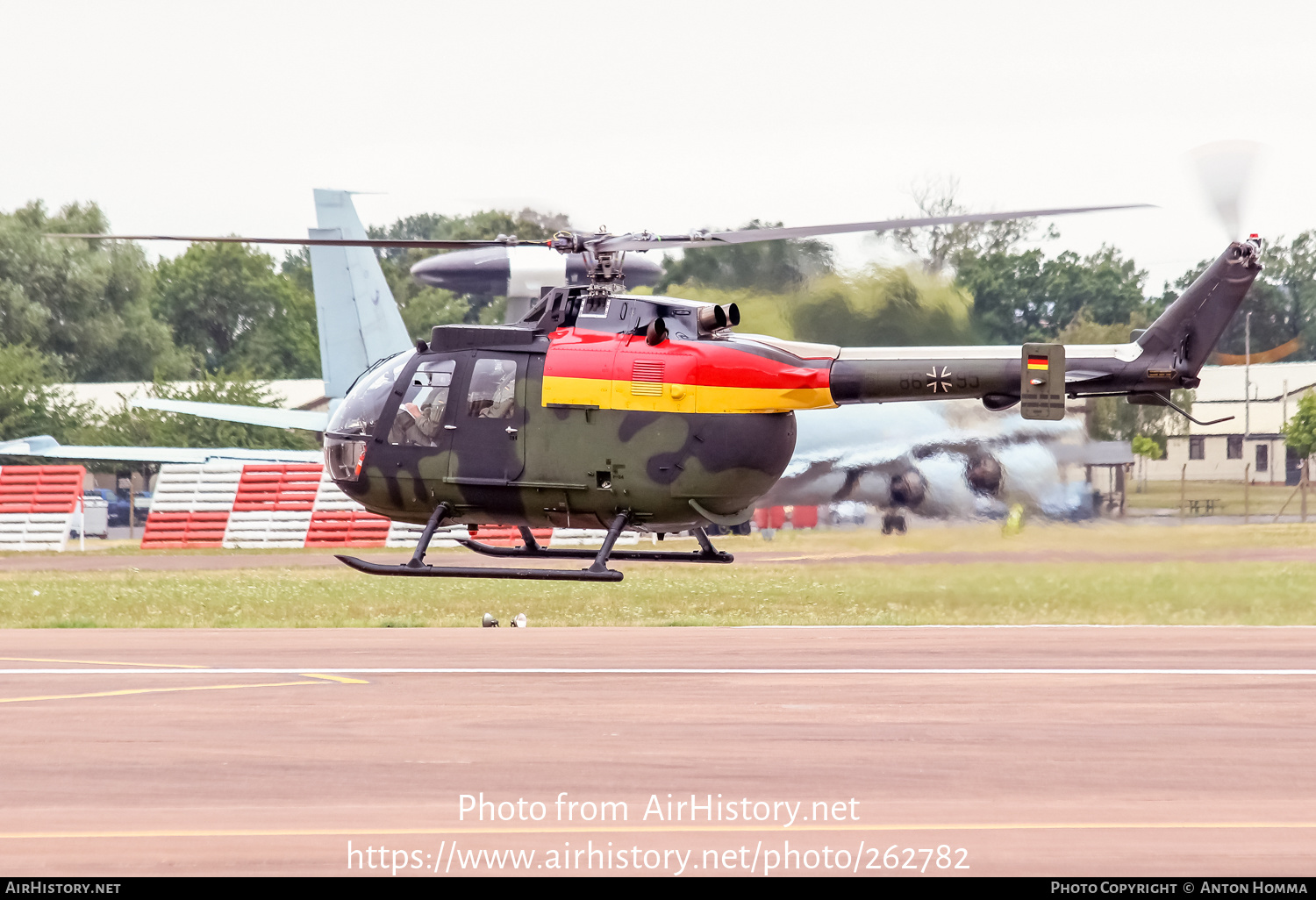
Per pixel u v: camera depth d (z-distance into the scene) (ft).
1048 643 168.86
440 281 316.81
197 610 221.46
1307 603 219.41
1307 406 642.63
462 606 224.74
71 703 121.29
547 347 177.58
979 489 428.97
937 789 88.33
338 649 163.84
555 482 175.94
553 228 186.29
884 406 439.22
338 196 433.48
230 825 79.71
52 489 428.15
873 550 359.25
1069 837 77.61
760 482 177.27
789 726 109.29
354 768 93.91
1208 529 389.39
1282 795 87.40
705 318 177.06
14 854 74.08
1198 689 128.67
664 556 192.75
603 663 148.46
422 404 180.75
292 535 416.46
